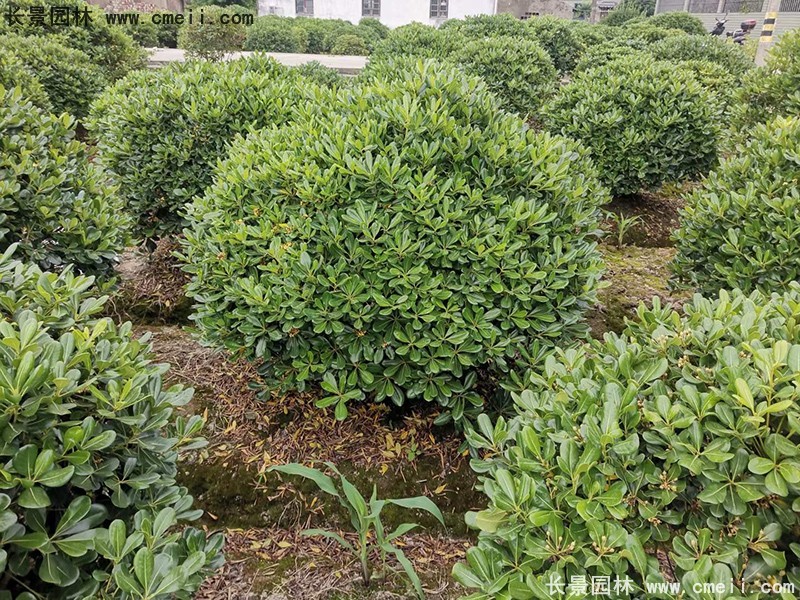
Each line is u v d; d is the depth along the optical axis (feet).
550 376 5.59
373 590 6.89
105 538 4.04
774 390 4.23
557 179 8.62
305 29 62.49
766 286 9.36
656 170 16.58
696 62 24.99
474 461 5.16
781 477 3.78
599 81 17.28
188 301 12.97
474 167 8.26
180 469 8.43
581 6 116.78
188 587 4.44
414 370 7.91
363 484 8.28
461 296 7.72
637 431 4.53
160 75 14.66
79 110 22.99
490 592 3.96
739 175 11.04
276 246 7.79
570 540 4.07
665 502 4.13
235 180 8.67
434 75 8.95
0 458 3.92
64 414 4.10
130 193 13.15
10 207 7.89
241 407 9.64
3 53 16.53
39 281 5.40
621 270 15.07
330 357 7.98
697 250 10.82
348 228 7.62
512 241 7.91
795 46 17.13
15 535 3.64
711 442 4.10
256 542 7.63
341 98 9.52
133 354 5.27
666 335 5.32
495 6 77.82
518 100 23.12
